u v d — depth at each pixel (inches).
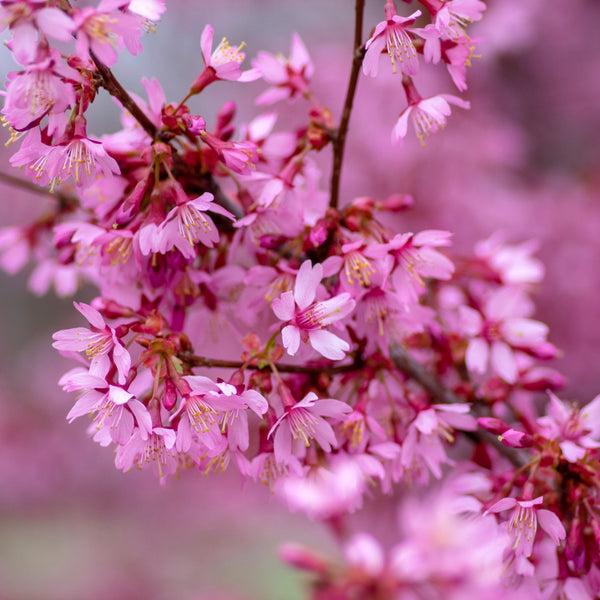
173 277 40.4
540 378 42.3
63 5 38.2
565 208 63.6
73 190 44.2
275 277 40.4
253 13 85.0
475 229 61.4
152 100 40.0
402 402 41.3
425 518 37.3
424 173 61.7
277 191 40.2
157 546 83.2
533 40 66.3
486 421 40.3
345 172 61.6
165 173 40.0
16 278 96.2
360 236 40.4
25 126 38.7
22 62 38.0
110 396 38.6
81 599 78.0
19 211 75.4
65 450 89.2
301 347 39.8
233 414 39.2
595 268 61.2
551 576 39.8
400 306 40.1
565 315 61.0
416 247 40.2
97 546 84.7
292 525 78.4
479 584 37.0
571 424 40.2
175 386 38.9
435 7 39.6
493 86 67.6
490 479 40.4
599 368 60.2
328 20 83.6
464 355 42.8
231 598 71.6
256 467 39.6
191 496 87.4
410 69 39.6
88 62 38.9
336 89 64.7
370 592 37.2
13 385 92.7
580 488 39.8
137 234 39.4
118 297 40.6
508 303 42.3
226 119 40.5
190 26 84.1
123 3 38.2
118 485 89.9
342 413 39.4
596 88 67.8
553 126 69.8
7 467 87.2
